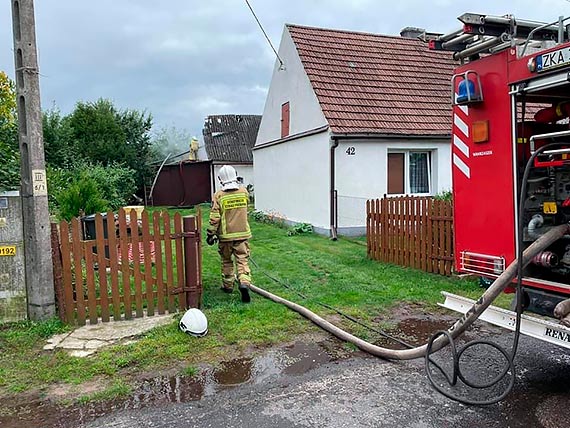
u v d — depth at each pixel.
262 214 17.62
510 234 4.08
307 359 4.59
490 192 4.27
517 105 3.99
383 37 16.23
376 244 9.34
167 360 4.54
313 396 3.83
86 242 5.52
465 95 4.30
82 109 26.16
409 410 3.59
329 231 12.86
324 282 7.56
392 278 7.73
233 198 6.61
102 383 4.09
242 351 4.78
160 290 5.91
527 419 3.44
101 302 5.61
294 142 14.98
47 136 19.02
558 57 3.49
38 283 5.45
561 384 3.98
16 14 5.33
